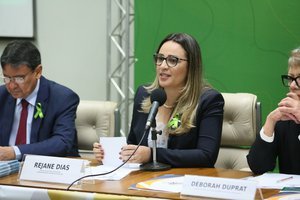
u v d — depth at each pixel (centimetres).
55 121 439
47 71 831
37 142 432
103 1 796
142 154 365
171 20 721
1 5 820
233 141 475
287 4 668
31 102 441
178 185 303
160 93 364
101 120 508
